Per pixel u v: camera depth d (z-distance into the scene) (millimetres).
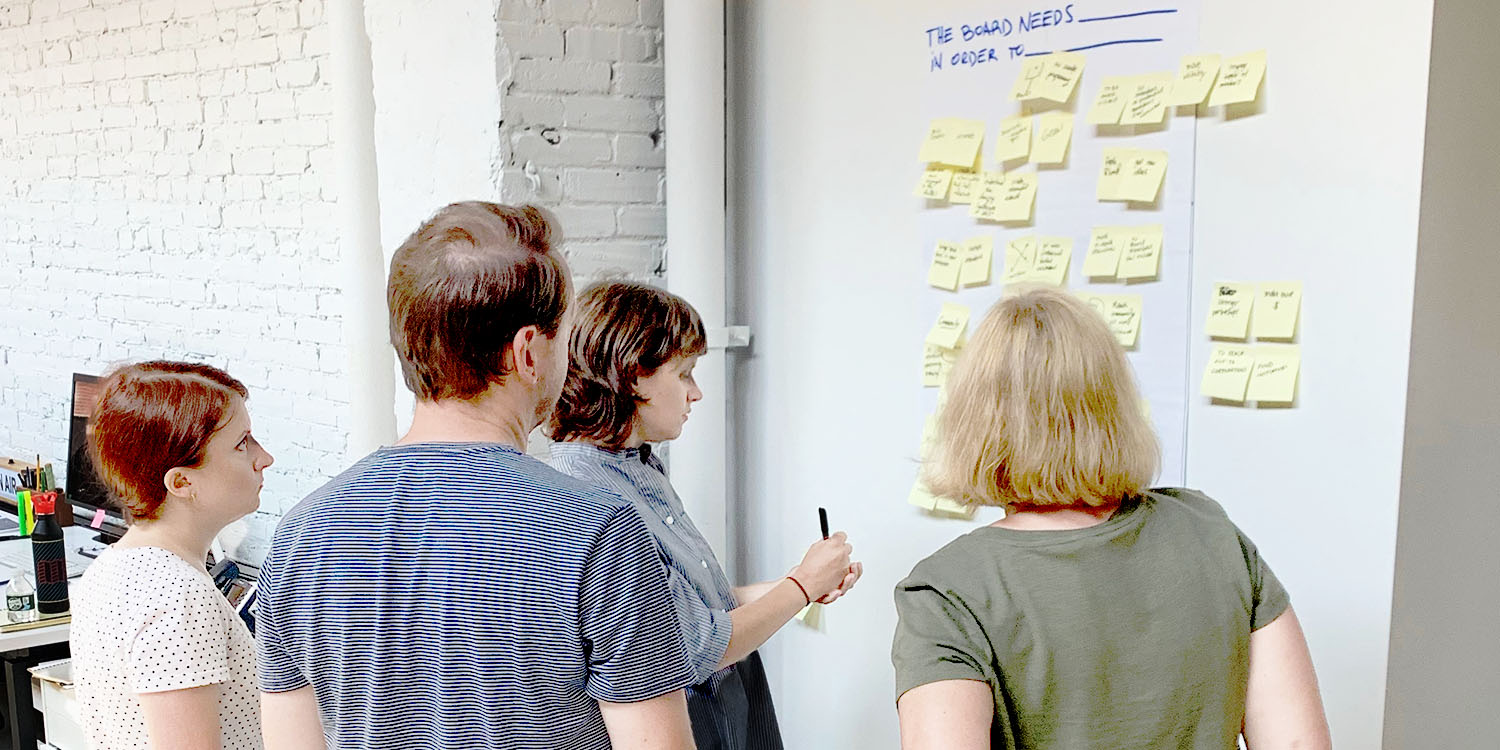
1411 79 1527
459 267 1164
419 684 1158
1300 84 1639
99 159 4094
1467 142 1592
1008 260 2023
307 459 3514
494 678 1122
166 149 3826
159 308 3971
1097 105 1863
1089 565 1225
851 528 2377
